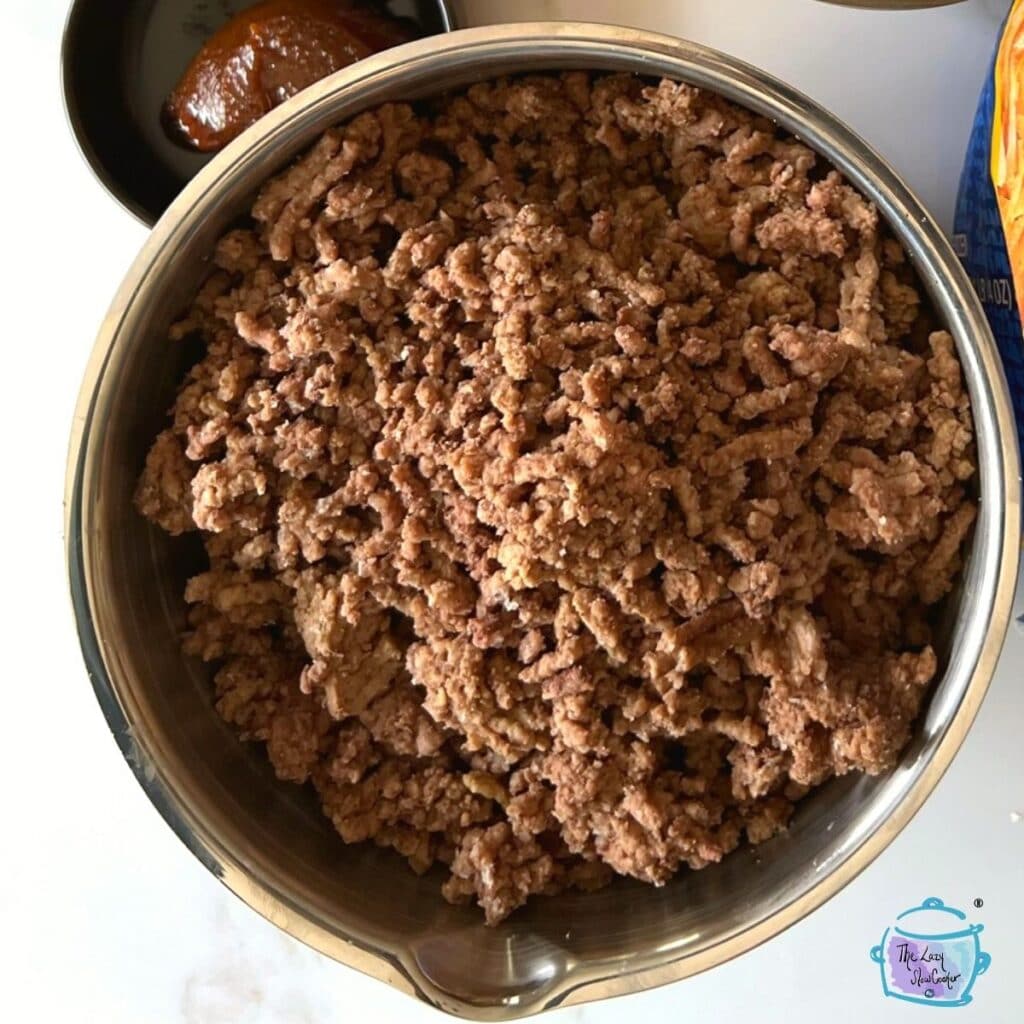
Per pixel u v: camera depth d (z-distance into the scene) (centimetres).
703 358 41
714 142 42
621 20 46
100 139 45
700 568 41
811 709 41
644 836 43
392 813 44
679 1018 49
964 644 40
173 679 42
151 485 42
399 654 43
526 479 40
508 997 41
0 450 49
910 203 39
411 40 45
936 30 46
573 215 43
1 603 49
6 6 48
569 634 41
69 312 49
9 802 50
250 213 42
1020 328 41
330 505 42
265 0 45
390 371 42
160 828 50
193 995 50
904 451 41
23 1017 50
